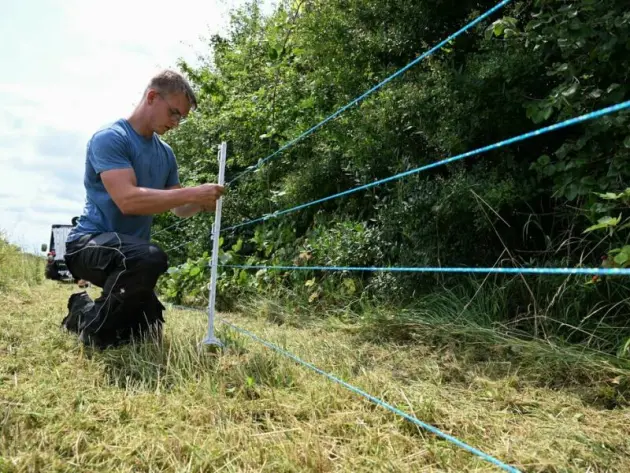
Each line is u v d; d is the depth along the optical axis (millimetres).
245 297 5531
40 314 4004
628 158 2965
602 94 3053
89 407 2139
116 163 3055
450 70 3969
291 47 6816
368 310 4148
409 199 4176
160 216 8648
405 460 1808
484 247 4047
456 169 4082
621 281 3119
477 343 3201
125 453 1790
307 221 5965
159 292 6906
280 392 2389
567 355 2822
